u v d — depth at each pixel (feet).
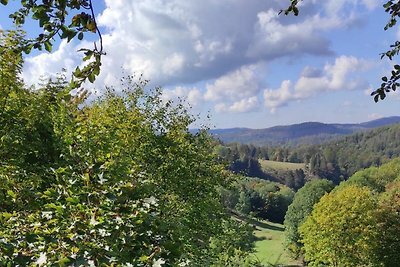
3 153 38.42
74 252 11.34
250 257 53.88
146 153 54.80
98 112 52.19
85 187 13.83
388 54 17.20
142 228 12.89
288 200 253.65
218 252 51.83
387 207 129.18
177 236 13.97
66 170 14.92
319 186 192.95
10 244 10.98
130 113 56.70
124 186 13.99
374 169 278.05
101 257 11.34
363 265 125.90
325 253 127.75
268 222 213.87
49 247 11.54
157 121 61.87
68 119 36.50
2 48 11.18
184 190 57.26
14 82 39.81
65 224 12.55
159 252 12.24
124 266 11.53
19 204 19.58
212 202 60.95
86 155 17.30
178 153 59.67
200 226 56.03
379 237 124.88
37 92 43.06
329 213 126.21
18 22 10.21
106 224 12.40
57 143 35.04
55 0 9.59
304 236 135.33
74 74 10.49
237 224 56.49
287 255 143.74
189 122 64.69
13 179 33.68
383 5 16.72
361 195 127.13
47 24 9.77
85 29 9.86
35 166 37.32
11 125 40.06
